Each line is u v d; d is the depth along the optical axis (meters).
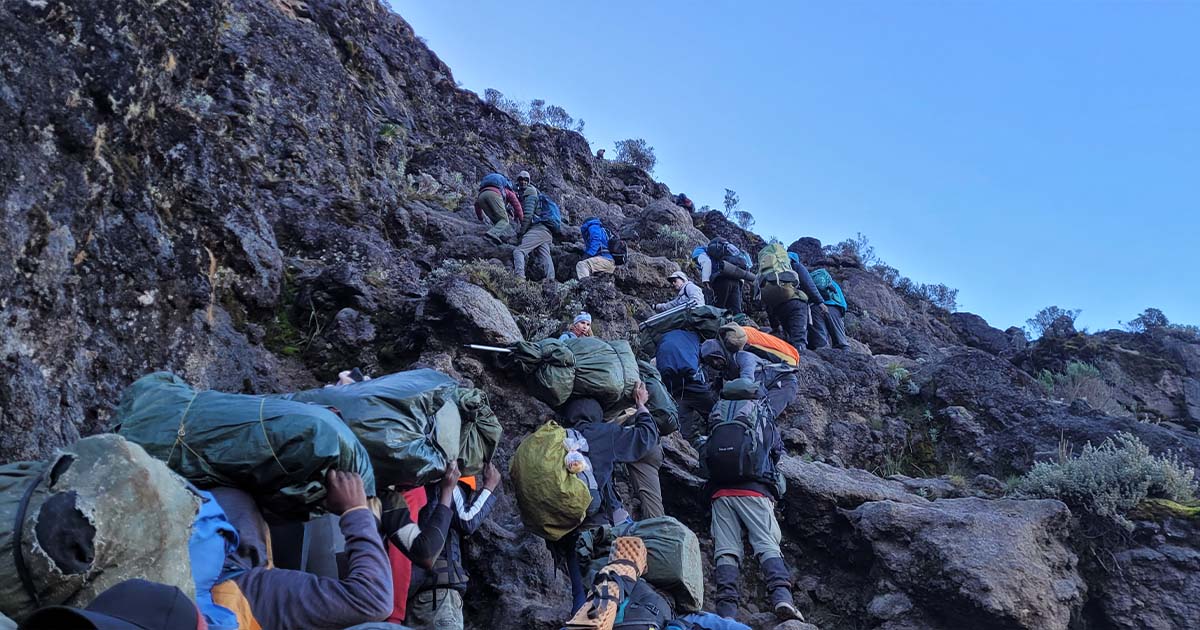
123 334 5.79
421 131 16.98
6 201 5.04
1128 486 8.36
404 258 9.87
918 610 7.32
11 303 4.97
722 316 9.15
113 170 5.98
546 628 6.16
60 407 5.07
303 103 11.35
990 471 10.24
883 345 16.02
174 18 6.76
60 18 5.61
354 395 4.57
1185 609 7.63
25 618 2.56
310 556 3.98
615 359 6.94
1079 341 15.52
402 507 4.69
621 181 21.83
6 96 5.18
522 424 8.02
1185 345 15.88
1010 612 6.89
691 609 5.07
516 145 19.14
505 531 7.01
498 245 12.09
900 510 7.78
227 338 6.96
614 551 4.88
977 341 20.22
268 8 12.23
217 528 3.25
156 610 2.42
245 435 3.62
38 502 2.67
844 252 20.86
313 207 9.70
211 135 7.93
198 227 7.16
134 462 2.82
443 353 7.92
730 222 20.16
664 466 8.12
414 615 5.17
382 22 18.84
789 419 10.14
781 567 6.62
